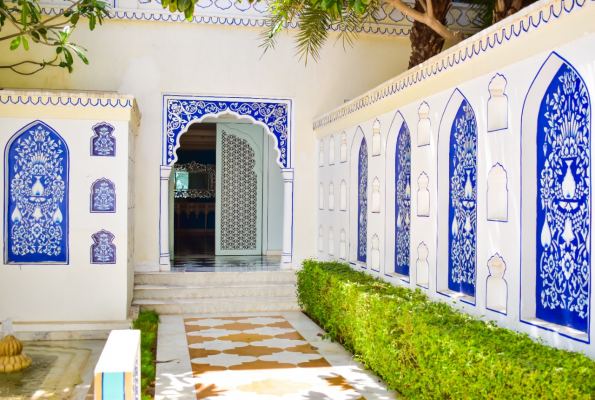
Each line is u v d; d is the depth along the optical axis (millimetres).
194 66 8039
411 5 8461
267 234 10094
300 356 5207
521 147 3537
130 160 6637
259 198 10031
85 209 6098
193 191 15172
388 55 8492
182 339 5832
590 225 2959
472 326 3580
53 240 6078
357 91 8422
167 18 7895
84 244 6098
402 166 5562
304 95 8336
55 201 6074
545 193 3467
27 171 6027
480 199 4008
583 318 3143
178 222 15273
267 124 8336
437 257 4652
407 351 3861
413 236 5074
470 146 4352
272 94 8242
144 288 7316
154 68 7938
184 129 8094
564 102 3314
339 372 4727
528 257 3527
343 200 7051
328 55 8383
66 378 4668
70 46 5402
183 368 4816
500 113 3881
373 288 5031
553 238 3395
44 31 5293
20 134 5996
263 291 7574
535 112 3529
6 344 4902
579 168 3193
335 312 5582
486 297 3916
